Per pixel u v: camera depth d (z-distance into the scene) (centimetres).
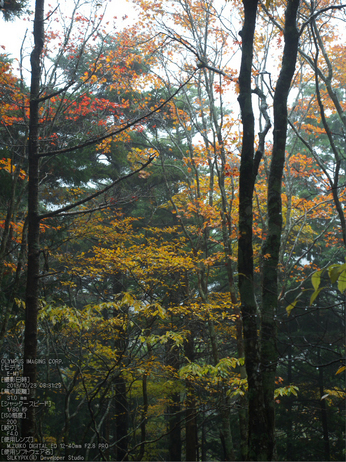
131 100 1330
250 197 466
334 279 188
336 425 1606
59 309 671
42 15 628
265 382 419
